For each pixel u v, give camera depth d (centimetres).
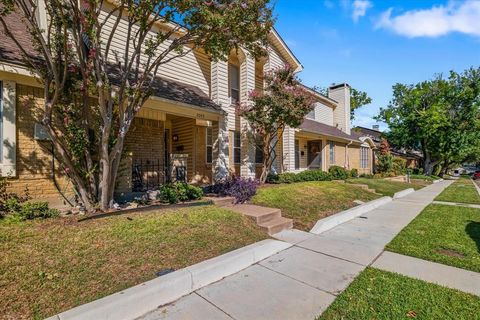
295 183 1022
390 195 1101
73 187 526
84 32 442
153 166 814
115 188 597
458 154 2550
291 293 297
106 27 757
